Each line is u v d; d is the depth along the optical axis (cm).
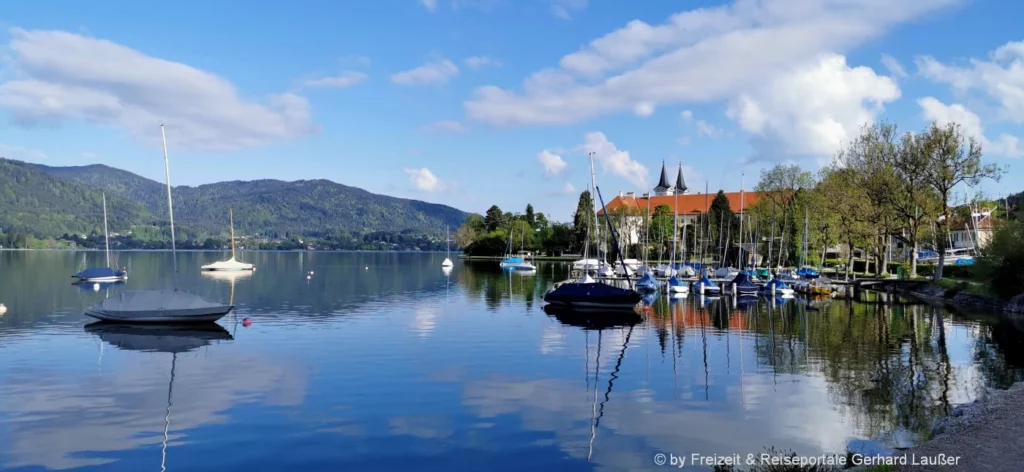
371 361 3450
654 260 15688
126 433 2200
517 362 3469
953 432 2019
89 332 4441
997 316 5616
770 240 10531
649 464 1928
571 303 6172
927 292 7588
